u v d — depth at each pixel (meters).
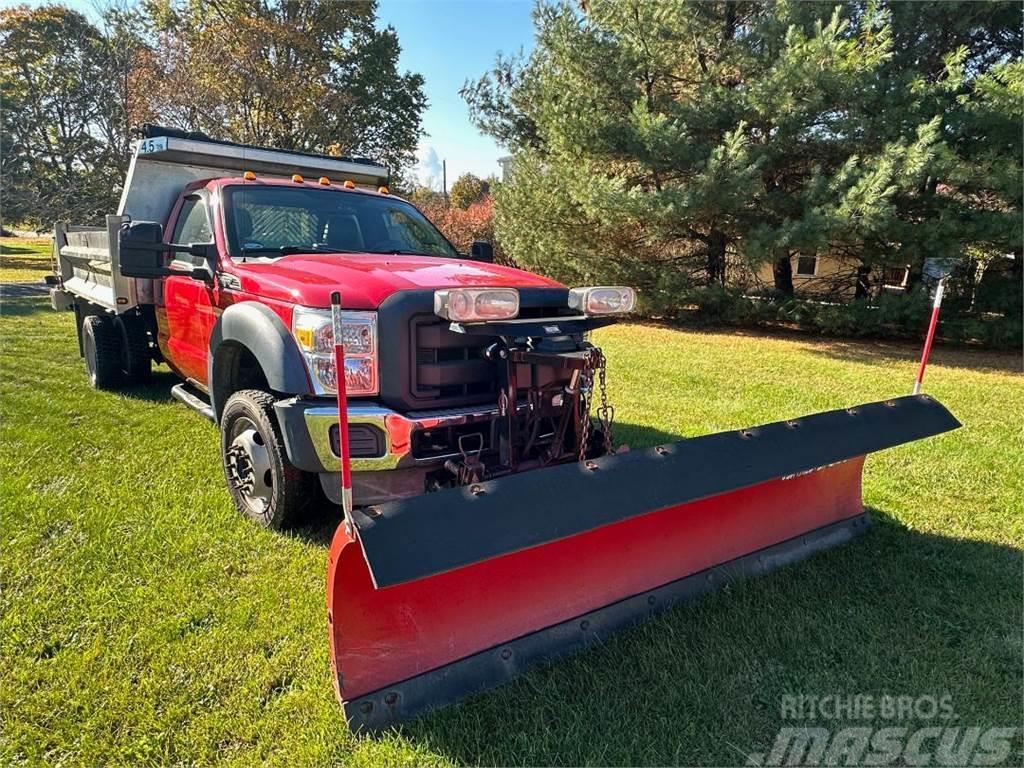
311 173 5.82
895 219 10.43
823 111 10.95
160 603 2.87
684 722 2.30
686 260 13.82
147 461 4.56
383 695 2.25
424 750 2.13
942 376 9.13
